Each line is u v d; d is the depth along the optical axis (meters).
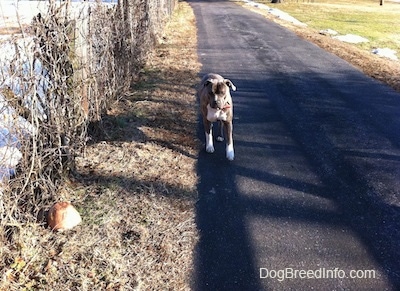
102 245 2.34
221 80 3.28
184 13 14.57
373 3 24.95
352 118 4.56
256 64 7.07
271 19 13.69
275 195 2.98
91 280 2.09
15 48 2.15
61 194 2.68
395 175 3.31
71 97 2.86
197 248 2.40
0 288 1.95
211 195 2.96
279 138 3.99
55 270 2.13
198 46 8.48
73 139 2.93
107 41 4.06
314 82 6.00
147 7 6.62
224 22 12.63
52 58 2.51
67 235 2.39
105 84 4.11
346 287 2.14
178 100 4.93
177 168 3.31
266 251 2.39
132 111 4.41
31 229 2.34
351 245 2.46
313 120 4.47
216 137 3.96
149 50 6.93
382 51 8.45
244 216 2.72
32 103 2.27
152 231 2.51
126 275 2.15
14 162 2.26
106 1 4.60
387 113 4.74
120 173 3.12
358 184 3.16
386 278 2.21
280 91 5.52
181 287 2.11
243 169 3.35
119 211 2.66
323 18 14.88
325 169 3.39
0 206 2.08
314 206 2.86
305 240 2.50
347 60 7.48
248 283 2.15
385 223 2.69
